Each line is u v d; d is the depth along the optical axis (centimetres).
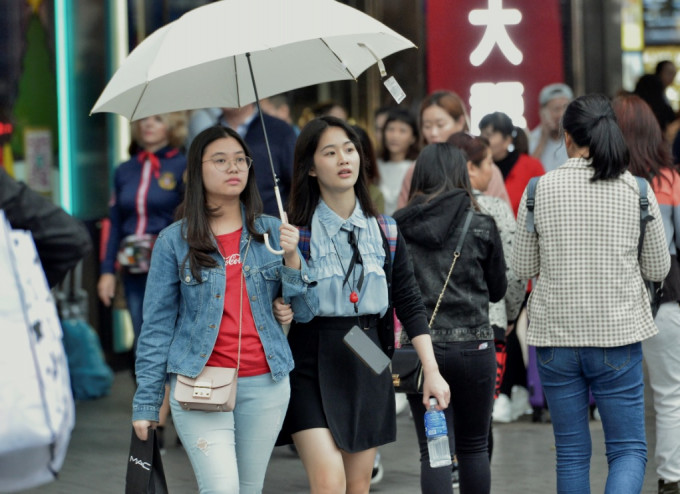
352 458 1116
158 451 1029
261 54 1175
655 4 3266
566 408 1190
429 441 1159
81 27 2456
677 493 1420
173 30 1027
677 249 1400
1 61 2202
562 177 1182
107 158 2533
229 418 1037
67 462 1778
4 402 801
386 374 1118
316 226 1111
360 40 1164
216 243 1048
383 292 1111
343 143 1104
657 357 1404
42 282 852
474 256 1258
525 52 2792
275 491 1581
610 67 3086
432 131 1834
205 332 1029
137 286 1834
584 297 1163
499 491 1559
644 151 1400
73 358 2302
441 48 2805
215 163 1044
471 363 1252
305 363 1101
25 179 2245
